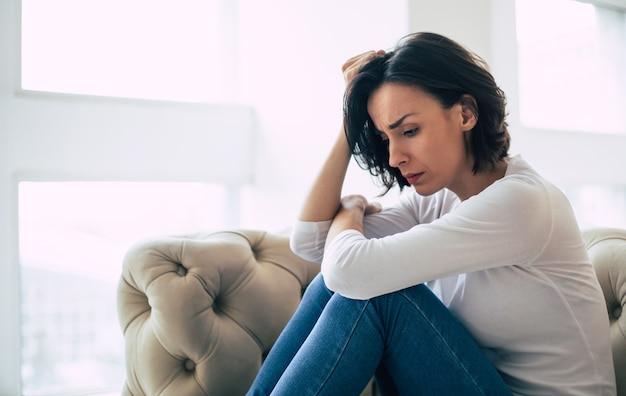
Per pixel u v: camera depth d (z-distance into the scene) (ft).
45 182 5.70
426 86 3.14
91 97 5.71
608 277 3.86
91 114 5.70
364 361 3.08
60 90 5.87
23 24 5.69
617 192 8.33
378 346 3.12
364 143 3.59
